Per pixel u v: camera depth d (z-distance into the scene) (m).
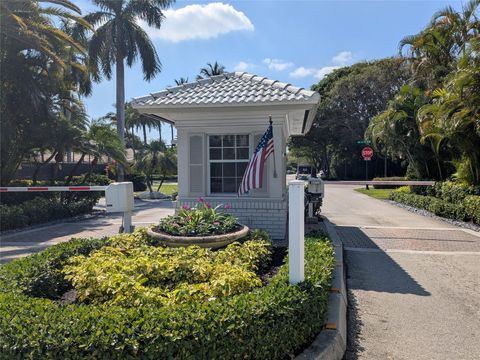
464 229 11.64
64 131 15.35
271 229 8.59
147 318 3.16
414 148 18.56
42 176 23.84
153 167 25.17
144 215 15.98
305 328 3.74
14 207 12.43
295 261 4.14
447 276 6.78
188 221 6.84
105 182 23.19
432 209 14.80
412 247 9.11
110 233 11.55
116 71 25.48
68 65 16.02
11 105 14.23
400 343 4.29
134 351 2.88
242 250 5.67
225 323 3.16
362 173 43.34
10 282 4.25
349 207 18.08
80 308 3.38
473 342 4.30
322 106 40.53
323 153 49.16
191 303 3.70
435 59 19.39
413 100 18.70
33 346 2.91
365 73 37.47
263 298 3.59
